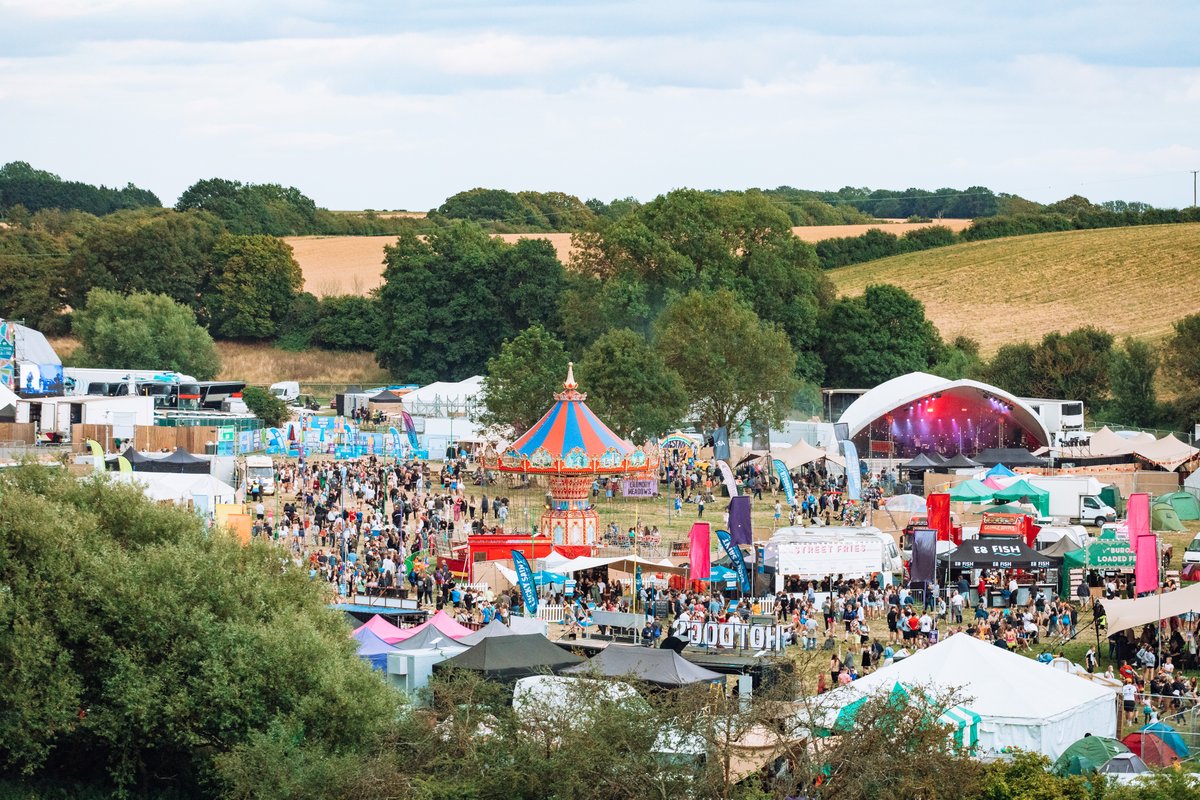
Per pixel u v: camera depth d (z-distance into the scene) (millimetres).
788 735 30922
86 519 35031
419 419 109000
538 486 91188
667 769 29234
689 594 51844
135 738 32688
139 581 33438
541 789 29156
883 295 140125
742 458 91625
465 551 59500
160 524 37125
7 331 98812
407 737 31625
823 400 125750
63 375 107625
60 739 33344
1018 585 55312
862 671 44125
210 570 34750
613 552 61625
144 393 108625
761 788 30766
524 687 33656
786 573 53281
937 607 53062
